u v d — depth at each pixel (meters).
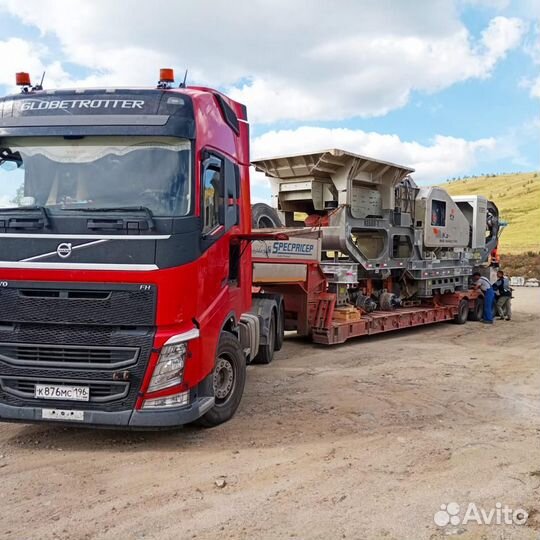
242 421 6.84
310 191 12.98
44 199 5.70
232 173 6.95
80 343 5.60
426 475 5.27
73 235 5.53
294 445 6.04
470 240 17.80
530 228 73.69
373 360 10.72
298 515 4.46
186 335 5.64
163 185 5.65
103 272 5.48
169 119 5.71
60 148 5.81
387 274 13.73
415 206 14.59
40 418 5.65
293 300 11.80
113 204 5.61
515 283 33.81
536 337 14.12
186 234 5.60
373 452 5.85
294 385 8.66
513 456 5.77
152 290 5.48
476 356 11.34
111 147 5.77
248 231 7.80
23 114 5.90
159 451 5.85
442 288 15.68
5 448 5.93
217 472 5.31
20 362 5.69
